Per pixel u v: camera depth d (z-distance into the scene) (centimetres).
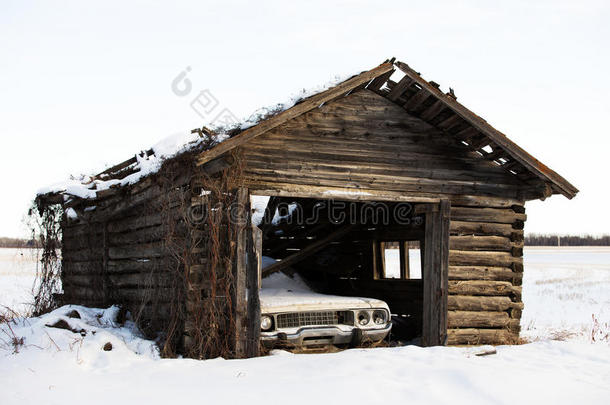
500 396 575
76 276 1263
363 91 924
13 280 2667
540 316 1702
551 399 575
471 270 985
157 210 891
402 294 1150
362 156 912
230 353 778
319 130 886
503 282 1005
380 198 918
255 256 796
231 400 538
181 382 612
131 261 1009
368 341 879
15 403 531
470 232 992
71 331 831
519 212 1028
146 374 653
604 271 4478
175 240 820
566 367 744
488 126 891
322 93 816
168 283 843
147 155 934
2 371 650
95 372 669
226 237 807
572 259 7031
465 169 988
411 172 946
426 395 566
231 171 804
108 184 1005
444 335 944
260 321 787
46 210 1266
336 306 862
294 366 683
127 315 993
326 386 586
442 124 958
